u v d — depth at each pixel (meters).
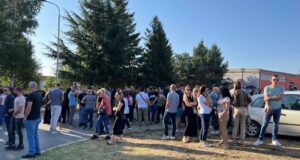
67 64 39.88
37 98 10.48
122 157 10.48
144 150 11.63
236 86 12.52
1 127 17.14
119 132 13.15
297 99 13.60
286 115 13.54
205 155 10.86
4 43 41.62
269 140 13.70
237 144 12.65
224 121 12.15
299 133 13.30
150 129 17.61
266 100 12.22
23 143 12.69
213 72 69.75
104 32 40.06
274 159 10.45
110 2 41.03
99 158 10.31
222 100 12.23
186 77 69.00
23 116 11.38
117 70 39.84
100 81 39.56
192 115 13.43
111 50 40.00
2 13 42.06
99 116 14.22
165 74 50.16
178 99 14.33
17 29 42.22
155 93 21.05
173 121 14.33
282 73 58.09
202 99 12.48
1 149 11.54
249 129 14.52
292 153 11.34
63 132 15.87
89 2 40.53
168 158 10.39
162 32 51.38
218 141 13.44
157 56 50.41
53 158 10.23
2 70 45.69
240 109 12.39
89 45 40.47
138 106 18.77
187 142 13.34
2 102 17.33
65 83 39.91
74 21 40.75
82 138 14.29
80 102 18.19
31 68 48.44
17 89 11.32
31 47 46.12
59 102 15.89
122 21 42.09
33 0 43.53
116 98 13.34
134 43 46.81
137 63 47.84
